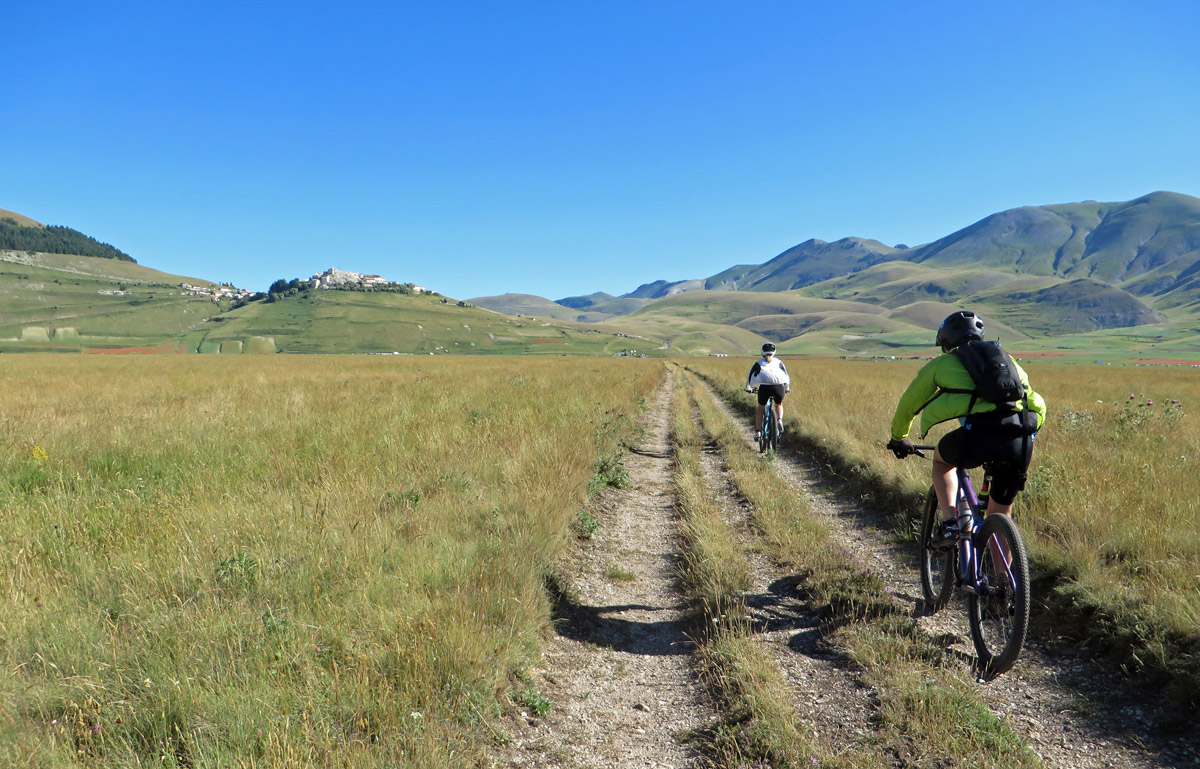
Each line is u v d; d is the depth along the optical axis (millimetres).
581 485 7387
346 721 2883
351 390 17922
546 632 4156
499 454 8117
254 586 4035
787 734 2908
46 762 2469
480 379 22500
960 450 3734
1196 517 5012
